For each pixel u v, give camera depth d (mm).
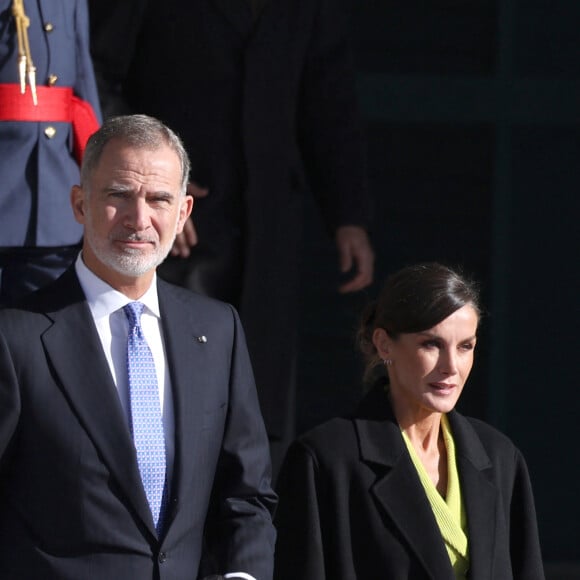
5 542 13109
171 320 13750
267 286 21656
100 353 13289
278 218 21734
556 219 26422
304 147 22766
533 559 14812
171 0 21047
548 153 26391
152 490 13203
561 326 26484
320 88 22328
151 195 13234
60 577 12883
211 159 21203
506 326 26172
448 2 26203
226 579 13453
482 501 14438
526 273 26453
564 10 26312
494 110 26141
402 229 26297
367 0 26141
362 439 14445
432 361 14242
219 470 13977
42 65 18094
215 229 21266
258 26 21312
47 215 18109
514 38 26203
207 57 21109
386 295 14477
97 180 13297
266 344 21688
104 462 12984
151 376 13391
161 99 21188
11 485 13133
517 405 26375
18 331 13203
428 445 14734
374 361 15094
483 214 26359
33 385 13078
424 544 14133
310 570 14047
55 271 18422
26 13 17984
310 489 14234
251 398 14141
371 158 26219
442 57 26234
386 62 26141
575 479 26438
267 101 21422
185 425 13383
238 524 13766
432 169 26297
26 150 18047
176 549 13180
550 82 26188
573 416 26469
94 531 12906
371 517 14234
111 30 20672
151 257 13297
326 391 26109
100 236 13273
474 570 14188
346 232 22391
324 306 26125
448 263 26281
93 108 18766
